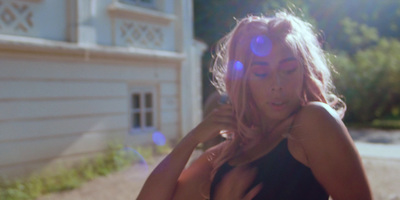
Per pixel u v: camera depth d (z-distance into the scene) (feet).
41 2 20.22
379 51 54.34
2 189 17.21
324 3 63.46
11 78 18.60
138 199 4.60
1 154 18.17
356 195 3.42
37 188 17.75
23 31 19.49
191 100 29.58
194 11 57.11
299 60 3.99
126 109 24.64
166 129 27.58
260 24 4.17
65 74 21.02
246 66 4.15
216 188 4.28
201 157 4.95
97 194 17.33
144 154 23.90
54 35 20.97
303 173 3.72
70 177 19.38
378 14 76.89
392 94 51.62
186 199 4.65
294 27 4.13
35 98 19.61
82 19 21.99
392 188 17.61
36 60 19.63
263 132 4.18
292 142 3.81
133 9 24.70
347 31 63.72
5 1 18.63
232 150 4.38
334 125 3.57
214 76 5.00
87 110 22.17
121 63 24.23
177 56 27.84
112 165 21.83
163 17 27.02
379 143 33.01
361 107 50.90
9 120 18.51
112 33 24.08
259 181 3.90
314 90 4.09
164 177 4.54
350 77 50.70
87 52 21.75
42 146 19.89
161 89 27.22
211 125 4.54
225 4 55.77
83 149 21.91
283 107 3.98
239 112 4.25
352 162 3.45
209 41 56.44
